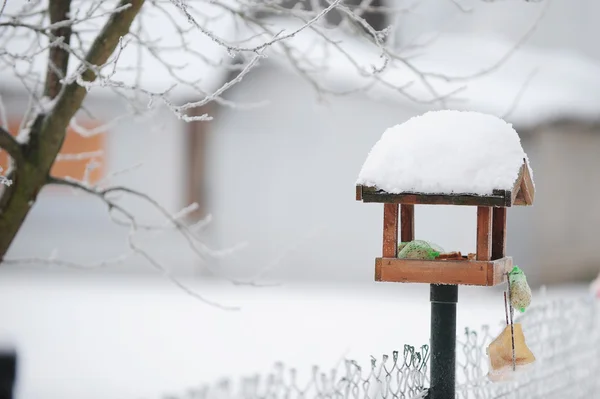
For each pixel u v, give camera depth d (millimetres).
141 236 21109
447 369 5066
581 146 22219
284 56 7445
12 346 8594
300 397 4504
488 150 4785
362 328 14641
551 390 7367
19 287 20875
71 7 6930
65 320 15938
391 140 4969
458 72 22562
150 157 20969
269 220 20922
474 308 16750
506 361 5250
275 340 13484
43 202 21609
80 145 20859
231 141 20906
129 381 10469
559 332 8516
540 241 21359
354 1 18188
